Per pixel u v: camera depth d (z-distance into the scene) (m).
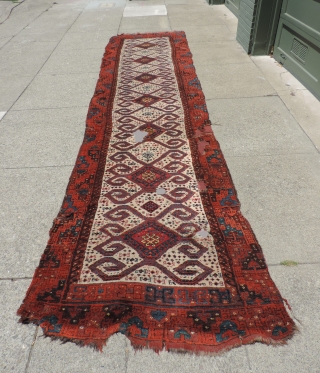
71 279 2.33
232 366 1.88
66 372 1.89
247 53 5.90
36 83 5.28
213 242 2.57
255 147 3.63
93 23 8.08
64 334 2.03
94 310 2.15
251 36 5.68
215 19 7.85
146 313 2.12
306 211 2.82
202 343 1.97
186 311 2.13
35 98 4.84
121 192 3.09
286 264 2.40
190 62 5.71
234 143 3.71
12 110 4.55
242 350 1.94
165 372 1.87
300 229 2.66
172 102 4.57
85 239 2.63
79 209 2.92
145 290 2.25
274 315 2.09
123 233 2.67
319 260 2.42
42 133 4.03
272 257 2.46
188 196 3.02
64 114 4.41
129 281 2.31
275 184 3.12
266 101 4.47
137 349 1.96
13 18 8.86
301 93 4.61
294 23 4.81
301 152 3.52
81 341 2.00
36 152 3.70
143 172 3.33
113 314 2.12
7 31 7.87
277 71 5.26
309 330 2.01
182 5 9.09
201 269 2.38
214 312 2.12
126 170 3.37
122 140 3.83
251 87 4.83
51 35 7.43
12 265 2.46
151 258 2.47
